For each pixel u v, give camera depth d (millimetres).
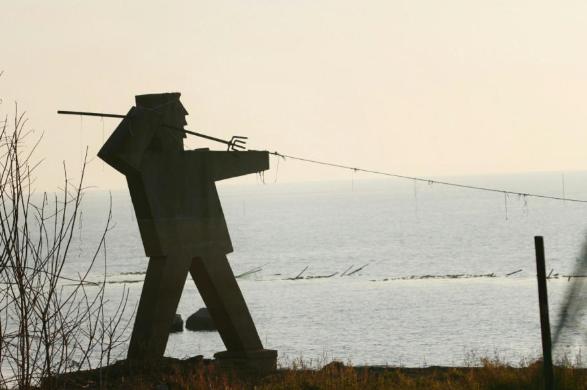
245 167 75688
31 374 34906
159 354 67000
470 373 62188
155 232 67375
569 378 51688
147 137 66375
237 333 74250
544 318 47094
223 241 73875
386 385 59562
